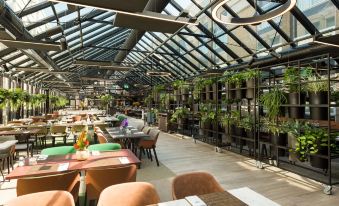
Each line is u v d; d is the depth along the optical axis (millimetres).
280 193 4004
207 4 7410
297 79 4613
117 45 13773
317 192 4031
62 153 4031
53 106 24797
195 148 7883
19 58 11062
